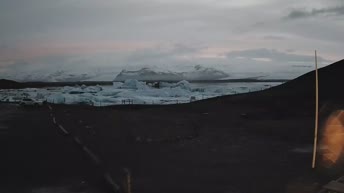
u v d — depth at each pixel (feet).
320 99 98.07
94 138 59.31
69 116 103.81
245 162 40.27
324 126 67.97
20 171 37.32
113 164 39.68
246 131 65.67
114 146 51.26
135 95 250.37
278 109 96.43
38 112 124.16
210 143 53.62
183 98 230.07
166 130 68.54
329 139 54.70
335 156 42.37
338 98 96.27
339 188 25.58
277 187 30.14
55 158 44.06
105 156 44.27
